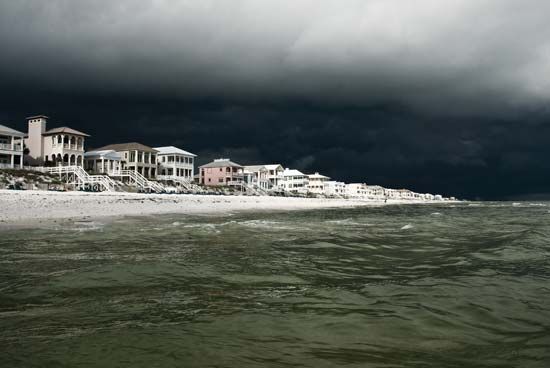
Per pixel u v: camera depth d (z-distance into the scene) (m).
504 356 5.57
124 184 64.12
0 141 58.91
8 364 5.18
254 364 5.27
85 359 5.37
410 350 5.80
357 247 16.84
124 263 12.15
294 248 16.25
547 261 13.36
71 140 69.69
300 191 129.00
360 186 182.00
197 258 13.35
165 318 7.17
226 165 102.31
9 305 7.93
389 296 8.75
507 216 43.44
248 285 9.77
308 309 7.75
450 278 10.62
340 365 5.26
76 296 8.59
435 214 49.12
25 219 27.69
